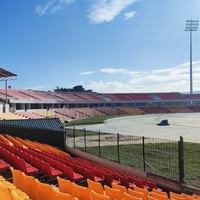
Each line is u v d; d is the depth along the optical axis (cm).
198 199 818
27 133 2353
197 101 13512
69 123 6269
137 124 5884
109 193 750
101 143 2553
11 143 1728
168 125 5497
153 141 2648
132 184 1112
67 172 1049
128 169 1491
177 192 1177
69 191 753
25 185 762
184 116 8781
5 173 1113
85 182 1069
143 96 12788
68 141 2469
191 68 13812
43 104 8600
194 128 4797
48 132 2269
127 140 2772
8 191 543
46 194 647
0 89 7831
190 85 14100
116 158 1852
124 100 11838
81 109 9825
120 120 7212
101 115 9894
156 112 11825
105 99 11475
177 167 1527
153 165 1594
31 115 6869
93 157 1816
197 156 2031
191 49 13588
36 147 1727
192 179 1358
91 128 5034
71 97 10475
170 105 13050
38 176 1078
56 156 1428
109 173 1164
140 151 2117
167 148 2184
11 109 6094
